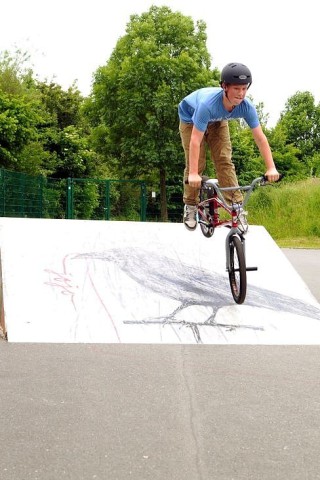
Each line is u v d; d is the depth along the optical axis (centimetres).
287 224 2153
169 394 352
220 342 475
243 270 505
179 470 257
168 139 2658
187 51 2698
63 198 2392
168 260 625
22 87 2786
